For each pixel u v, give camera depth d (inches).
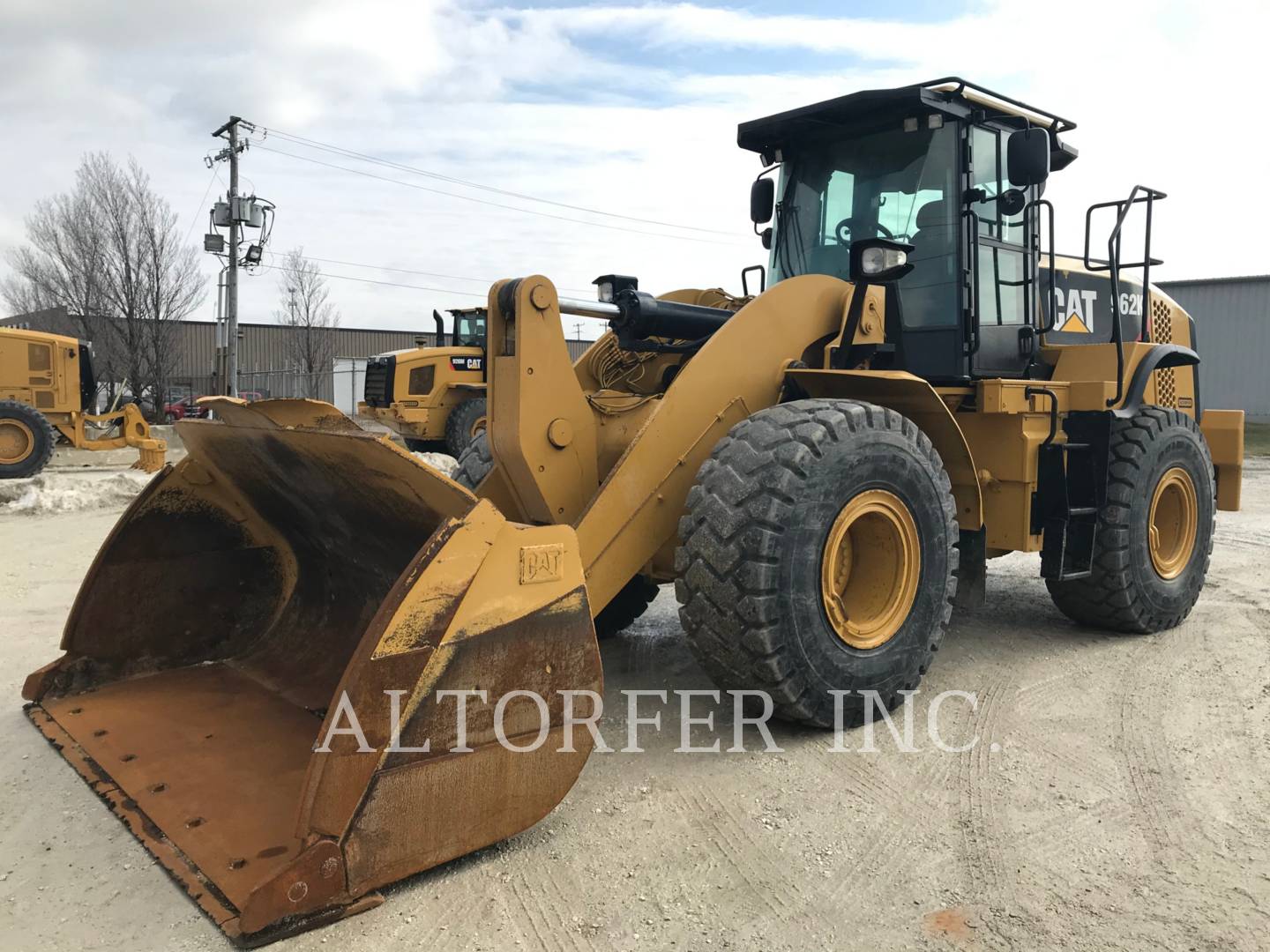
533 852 102.6
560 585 100.7
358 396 1255.5
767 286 197.6
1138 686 160.2
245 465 134.6
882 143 178.2
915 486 140.7
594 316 145.1
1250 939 87.2
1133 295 231.5
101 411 979.3
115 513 358.6
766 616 123.4
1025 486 176.9
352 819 88.2
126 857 100.7
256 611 153.5
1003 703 151.3
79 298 954.7
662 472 134.4
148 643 144.7
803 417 131.0
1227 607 217.3
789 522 124.6
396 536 117.8
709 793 117.6
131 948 85.0
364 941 85.9
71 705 133.9
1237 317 1071.6
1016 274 185.5
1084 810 113.6
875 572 143.1
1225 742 134.5
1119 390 183.0
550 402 131.3
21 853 101.5
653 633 194.9
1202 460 203.3
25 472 478.9
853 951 85.7
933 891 95.6
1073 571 179.5
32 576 242.4
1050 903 93.5
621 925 89.3
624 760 128.1
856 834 107.5
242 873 91.1
